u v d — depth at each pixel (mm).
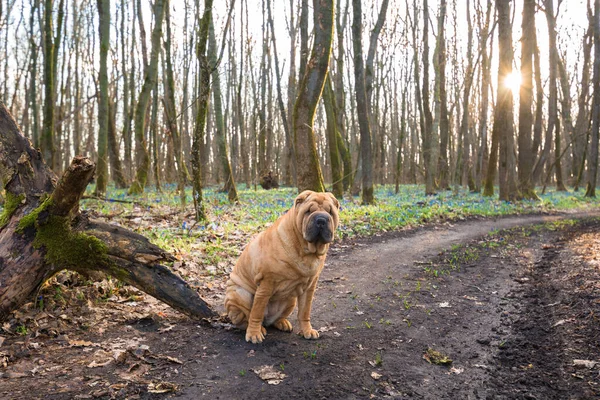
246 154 26391
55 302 4797
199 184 10055
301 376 3553
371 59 18469
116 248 4480
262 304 4141
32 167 4449
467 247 9367
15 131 4473
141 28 17531
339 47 22172
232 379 3473
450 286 6504
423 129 29266
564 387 3520
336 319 5055
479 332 4746
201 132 9898
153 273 4613
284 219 4062
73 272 5422
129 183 24062
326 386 3402
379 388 3439
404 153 45000
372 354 4086
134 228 8852
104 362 3699
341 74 22422
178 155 12141
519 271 7379
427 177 22250
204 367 3664
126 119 26531
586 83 32469
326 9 12422
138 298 5375
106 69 15977
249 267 4254
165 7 17984
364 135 15883
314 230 3705
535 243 9898
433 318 5141
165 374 3525
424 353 4164
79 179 4004
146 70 17875
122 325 4590
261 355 3922
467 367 3906
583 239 9781
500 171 19328
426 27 25156
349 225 10969
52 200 4195
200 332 4453
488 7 24391
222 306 5371
